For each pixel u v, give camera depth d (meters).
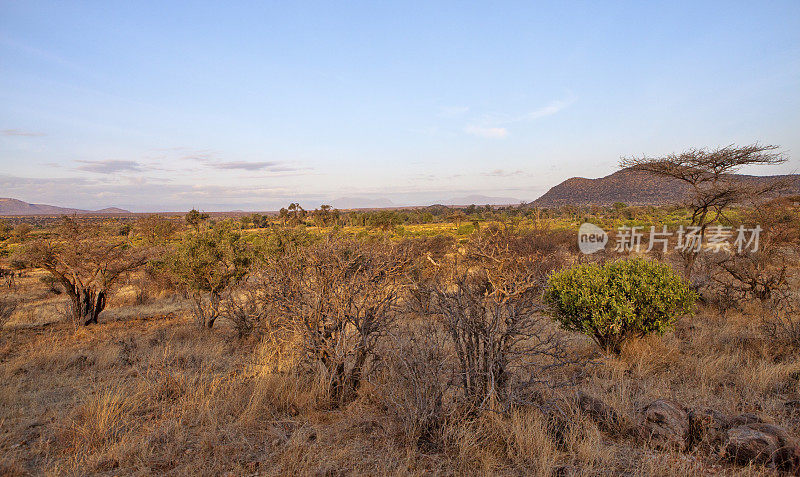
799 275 12.98
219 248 10.85
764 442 3.56
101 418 4.44
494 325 4.40
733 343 7.03
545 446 3.77
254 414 4.68
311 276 5.59
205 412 4.74
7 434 4.37
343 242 5.89
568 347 7.14
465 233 34.81
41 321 13.06
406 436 4.02
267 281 5.88
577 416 4.31
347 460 3.77
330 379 5.14
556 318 7.29
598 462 3.62
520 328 4.55
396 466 3.62
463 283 4.81
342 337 5.27
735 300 10.07
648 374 5.97
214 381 5.48
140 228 37.56
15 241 48.34
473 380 4.47
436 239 17.23
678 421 4.02
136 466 3.69
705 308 10.24
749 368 5.88
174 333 9.85
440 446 3.93
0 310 11.59
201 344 8.59
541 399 4.55
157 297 17.62
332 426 4.47
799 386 5.21
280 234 13.34
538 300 6.82
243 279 10.77
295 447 3.93
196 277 10.57
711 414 4.21
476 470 3.57
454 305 4.61
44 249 11.69
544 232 20.73
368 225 55.62
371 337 5.39
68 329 11.37
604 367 6.15
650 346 6.76
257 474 3.57
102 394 5.53
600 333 6.92
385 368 5.37
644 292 6.55
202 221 48.78
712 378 5.71
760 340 6.97
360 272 5.66
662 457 3.71
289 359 6.03
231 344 8.65
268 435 4.30
